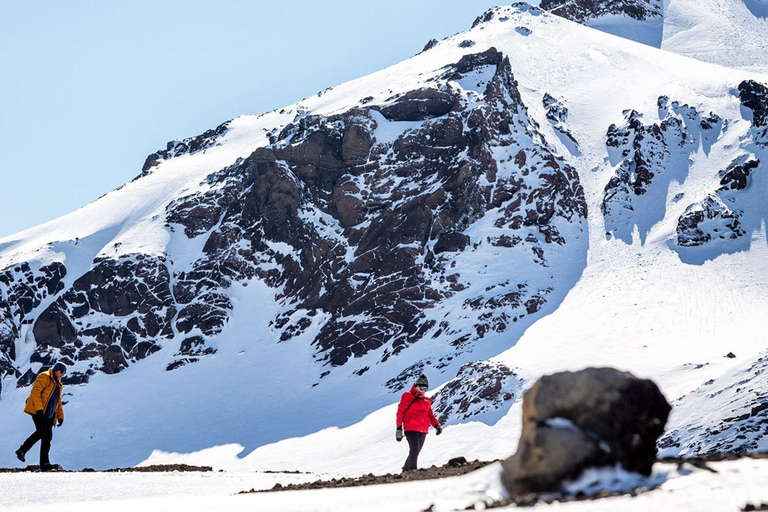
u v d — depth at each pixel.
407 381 50.84
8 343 67.81
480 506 4.12
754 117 69.06
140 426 56.47
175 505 5.69
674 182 67.31
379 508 4.62
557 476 4.18
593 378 4.36
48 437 14.33
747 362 24.70
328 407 52.03
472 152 70.38
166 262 74.19
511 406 33.81
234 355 64.62
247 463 43.06
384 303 62.00
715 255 55.41
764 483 3.90
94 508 5.89
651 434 4.35
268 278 72.00
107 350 67.19
